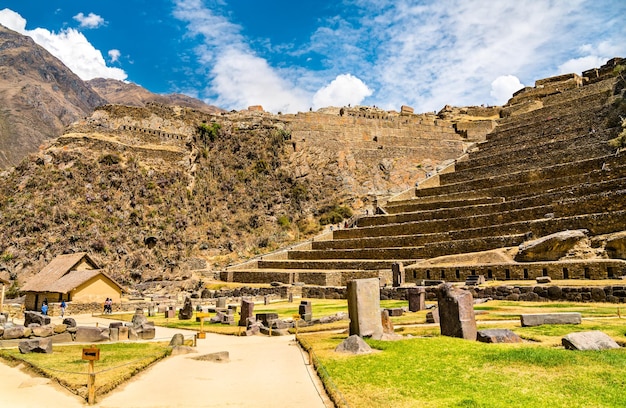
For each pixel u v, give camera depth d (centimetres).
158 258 7425
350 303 1958
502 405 984
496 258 4566
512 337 1694
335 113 12631
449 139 11688
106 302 4291
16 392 1195
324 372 1308
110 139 8856
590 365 1255
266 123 10925
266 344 2130
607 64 10844
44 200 7331
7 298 5872
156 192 8406
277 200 9669
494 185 7012
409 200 7681
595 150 6481
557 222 4656
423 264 5150
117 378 1295
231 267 7212
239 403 1084
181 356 1791
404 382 1187
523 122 9775
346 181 10225
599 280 3531
